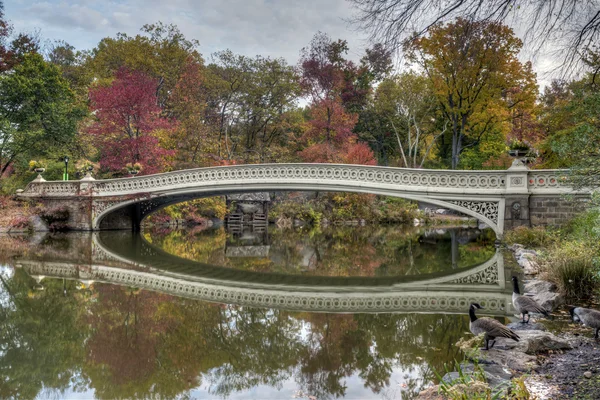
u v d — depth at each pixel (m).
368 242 19.89
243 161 36.31
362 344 5.93
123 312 7.77
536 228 14.47
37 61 25.86
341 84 34.88
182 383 4.80
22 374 5.00
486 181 15.80
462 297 8.71
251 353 5.70
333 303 8.55
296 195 34.94
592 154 6.53
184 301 8.69
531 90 22.12
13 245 16.64
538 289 8.05
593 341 5.30
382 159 40.81
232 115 39.19
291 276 11.72
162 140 28.70
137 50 32.91
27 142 24.75
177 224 30.70
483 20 4.73
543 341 5.09
